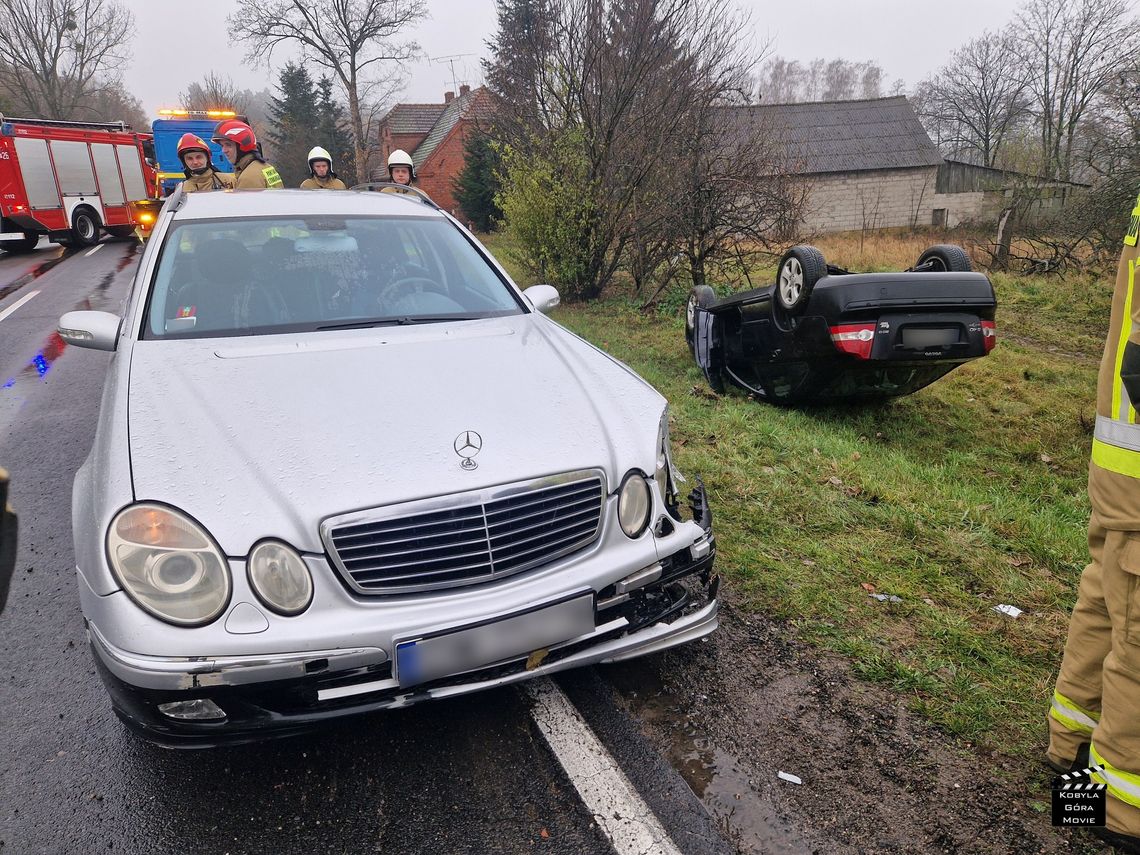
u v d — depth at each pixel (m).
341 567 2.04
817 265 5.09
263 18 32.16
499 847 2.01
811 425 5.55
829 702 2.54
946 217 30.97
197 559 1.95
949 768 2.25
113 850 2.03
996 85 40.47
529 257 11.08
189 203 3.79
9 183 17.00
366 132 44.75
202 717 1.97
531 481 2.22
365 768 2.30
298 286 3.30
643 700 2.58
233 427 2.29
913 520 3.79
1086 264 12.33
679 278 10.27
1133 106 10.68
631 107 9.67
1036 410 6.30
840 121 32.50
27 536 3.88
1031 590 3.19
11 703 2.65
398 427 2.33
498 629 2.11
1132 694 1.86
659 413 2.70
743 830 2.04
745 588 3.21
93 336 3.08
